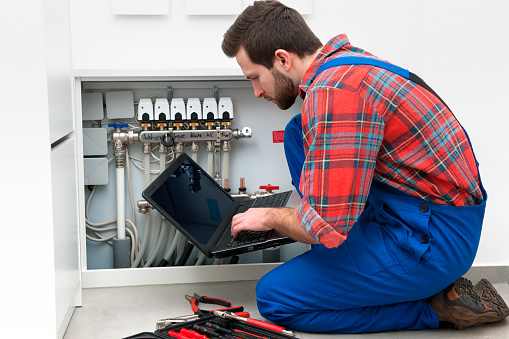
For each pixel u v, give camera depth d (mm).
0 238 1296
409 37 1891
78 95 1777
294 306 1439
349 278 1395
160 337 1295
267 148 2078
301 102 2045
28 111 1274
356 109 1223
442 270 1367
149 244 2066
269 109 2055
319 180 1246
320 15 1883
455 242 1353
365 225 1428
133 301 1734
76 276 1644
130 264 2025
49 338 1334
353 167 1236
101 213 2043
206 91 2029
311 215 1261
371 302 1425
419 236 1349
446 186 1325
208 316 1443
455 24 1856
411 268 1362
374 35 1895
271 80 1408
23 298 1317
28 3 1248
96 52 1832
